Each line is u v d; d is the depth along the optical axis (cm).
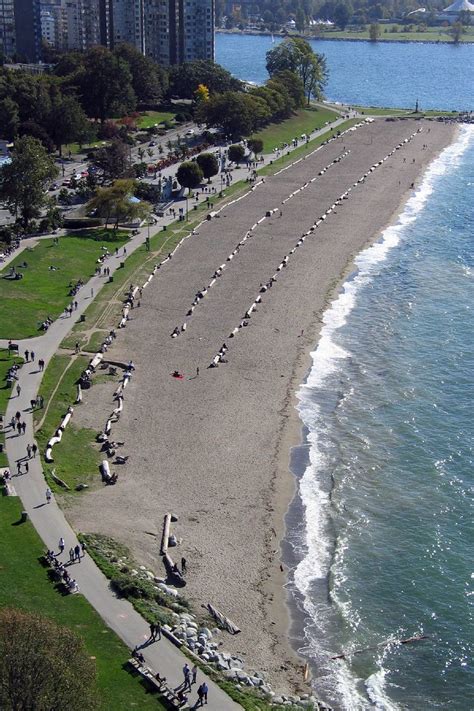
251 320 17525
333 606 10081
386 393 14800
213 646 9238
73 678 7112
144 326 17075
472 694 9019
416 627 9844
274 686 8875
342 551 10969
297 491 12106
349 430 13638
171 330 16938
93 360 15400
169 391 14588
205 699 8356
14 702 6862
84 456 12600
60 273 19562
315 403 14412
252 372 15362
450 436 13538
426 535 11300
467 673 9262
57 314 17412
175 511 11525
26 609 9294
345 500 11956
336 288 19475
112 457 12619
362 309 18338
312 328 17300
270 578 10450
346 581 10475
